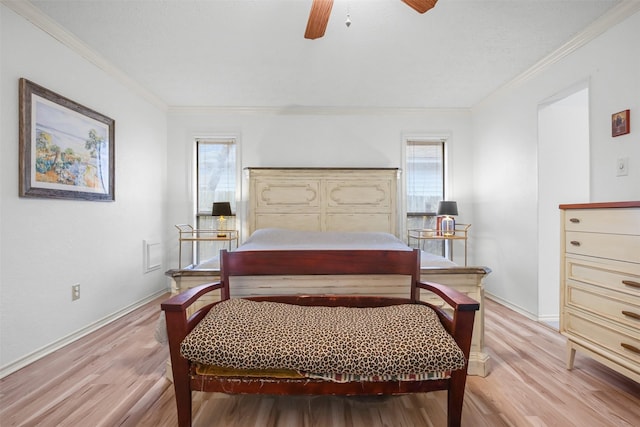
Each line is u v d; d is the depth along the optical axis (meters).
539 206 2.56
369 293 1.70
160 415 1.32
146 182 3.12
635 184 1.77
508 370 1.70
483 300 1.67
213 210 3.29
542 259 2.55
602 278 1.49
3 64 1.70
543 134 2.56
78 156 2.21
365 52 2.32
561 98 2.40
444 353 1.04
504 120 3.01
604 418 1.29
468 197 3.61
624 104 1.83
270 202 3.46
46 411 1.35
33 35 1.87
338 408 1.38
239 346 1.07
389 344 1.07
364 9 1.81
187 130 3.53
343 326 1.17
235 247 3.57
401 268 1.54
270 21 1.94
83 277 2.25
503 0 1.76
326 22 1.55
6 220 1.71
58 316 2.03
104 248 2.49
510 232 2.92
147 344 2.07
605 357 1.48
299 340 1.09
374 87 2.98
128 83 2.79
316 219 3.47
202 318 1.29
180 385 1.14
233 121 3.55
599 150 1.99
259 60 2.45
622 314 1.39
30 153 1.83
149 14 1.88
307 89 3.02
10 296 1.72
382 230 3.48
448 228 3.34
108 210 2.55
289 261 1.58
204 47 2.25
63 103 2.07
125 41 2.18
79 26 2.00
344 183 3.49
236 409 1.37
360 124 3.58
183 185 3.54
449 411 1.15
